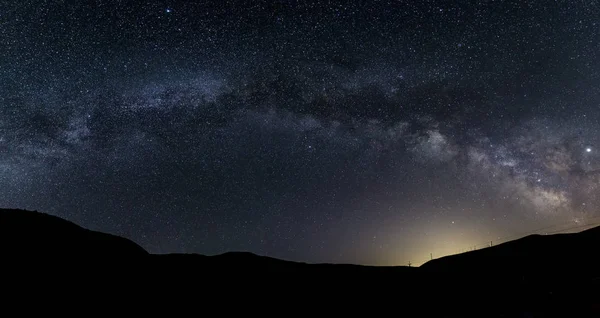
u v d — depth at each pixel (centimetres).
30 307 1484
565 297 1662
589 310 1484
